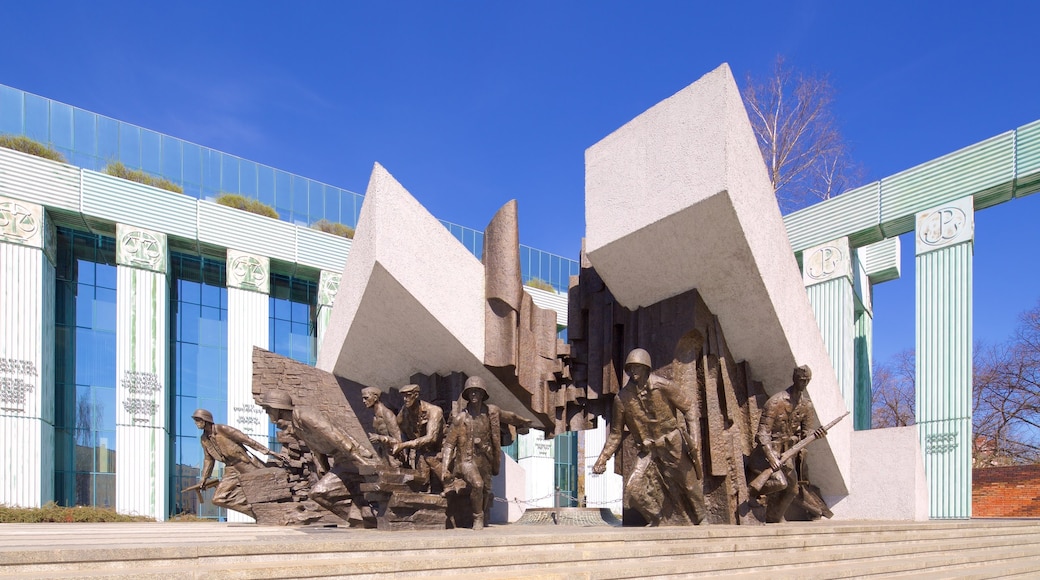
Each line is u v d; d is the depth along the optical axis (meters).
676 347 9.88
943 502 16.30
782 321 10.19
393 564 5.36
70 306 22.22
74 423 21.67
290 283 27.66
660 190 9.26
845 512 13.47
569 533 6.97
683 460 9.17
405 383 11.97
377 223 9.60
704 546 6.97
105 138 22.89
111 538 7.37
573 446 34.16
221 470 24.44
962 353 16.53
